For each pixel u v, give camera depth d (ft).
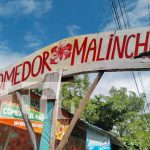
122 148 67.00
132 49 18.97
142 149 84.38
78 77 78.48
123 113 91.25
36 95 31.24
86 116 82.84
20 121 30.27
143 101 104.73
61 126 36.32
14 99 29.48
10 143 31.45
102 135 47.03
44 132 19.65
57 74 20.34
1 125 30.50
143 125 98.94
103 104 84.58
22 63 22.02
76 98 72.59
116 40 19.47
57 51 20.90
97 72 19.58
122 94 97.30
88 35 20.26
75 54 20.33
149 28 18.93
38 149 20.26
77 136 45.34
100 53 19.67
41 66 21.21
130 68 18.75
